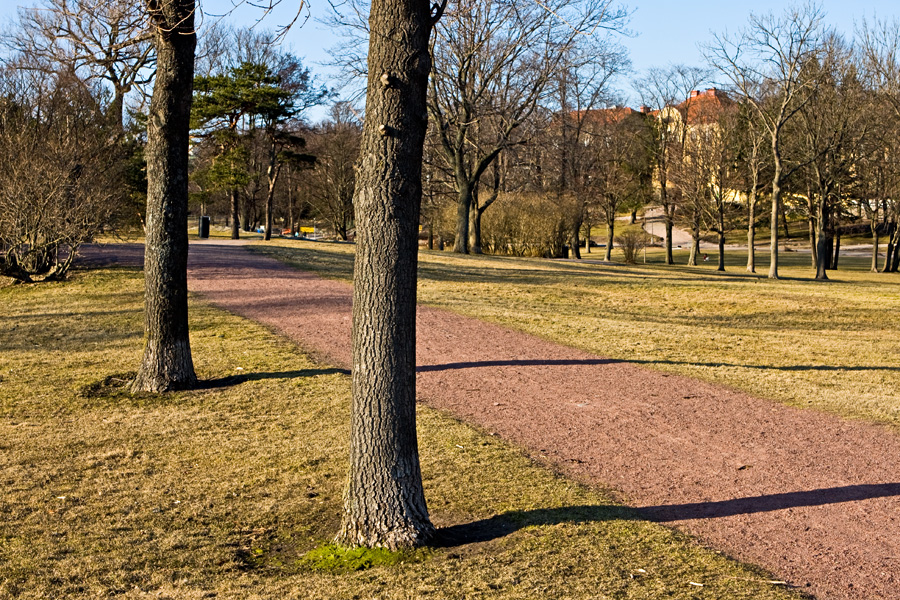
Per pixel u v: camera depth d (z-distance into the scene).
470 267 29.97
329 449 7.30
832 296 23.39
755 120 42.12
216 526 5.49
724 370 11.07
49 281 20.36
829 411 8.70
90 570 4.72
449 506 5.80
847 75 36.34
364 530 4.93
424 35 4.80
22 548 5.06
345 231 54.28
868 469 6.62
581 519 5.44
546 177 52.03
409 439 5.00
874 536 5.17
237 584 4.49
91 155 21.67
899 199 42.25
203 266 23.50
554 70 34.38
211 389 9.65
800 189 47.97
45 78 21.72
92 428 8.04
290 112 39.38
